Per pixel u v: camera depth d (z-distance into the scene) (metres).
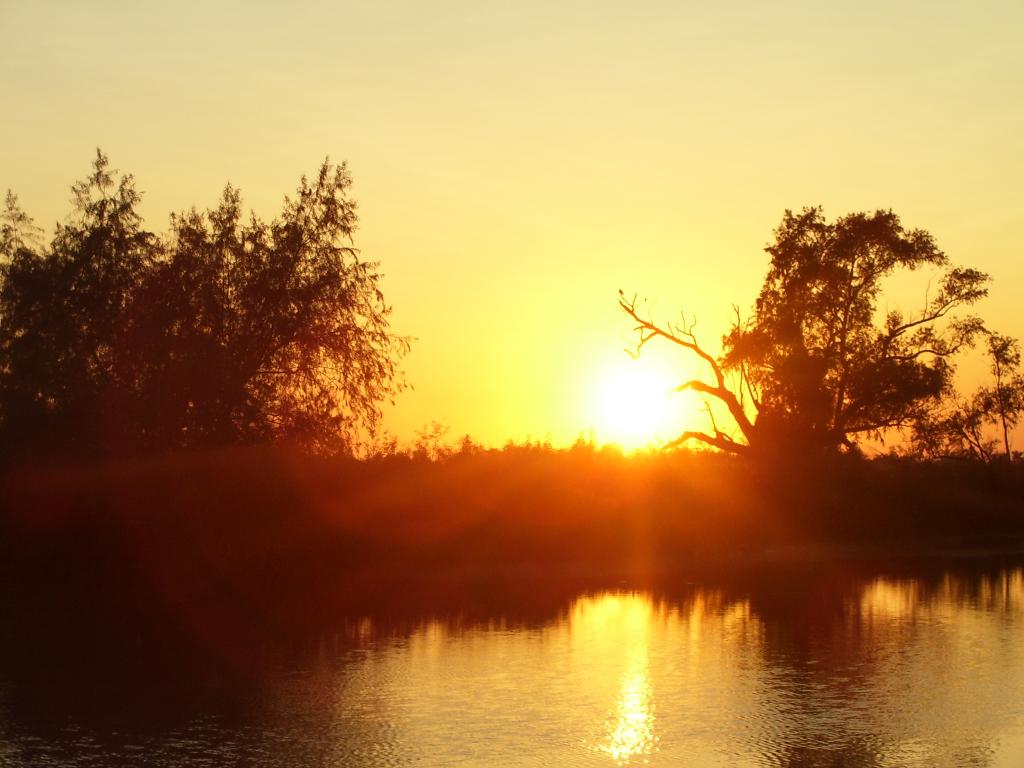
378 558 33.56
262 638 21.48
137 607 26.33
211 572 30.30
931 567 40.22
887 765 12.05
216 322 32.12
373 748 12.69
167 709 14.79
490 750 12.60
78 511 29.84
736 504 46.75
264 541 31.67
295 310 32.78
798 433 53.94
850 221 54.78
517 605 27.27
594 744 12.90
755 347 53.72
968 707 15.00
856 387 53.91
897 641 21.09
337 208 33.97
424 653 19.53
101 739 13.12
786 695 15.77
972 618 24.67
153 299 31.69
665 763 12.11
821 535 49.12
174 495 30.23
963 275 53.91
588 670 17.73
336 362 33.47
